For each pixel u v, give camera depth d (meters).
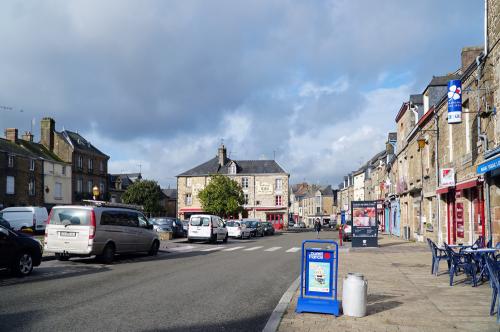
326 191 105.19
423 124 23.56
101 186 57.53
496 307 7.47
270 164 66.81
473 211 15.93
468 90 13.73
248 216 64.88
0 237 10.55
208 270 12.96
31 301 7.95
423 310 7.29
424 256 16.83
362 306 6.89
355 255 17.52
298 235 45.62
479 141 13.98
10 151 40.81
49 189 46.44
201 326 6.32
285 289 9.63
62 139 50.78
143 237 17.08
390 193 38.47
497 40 12.57
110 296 8.52
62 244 14.44
